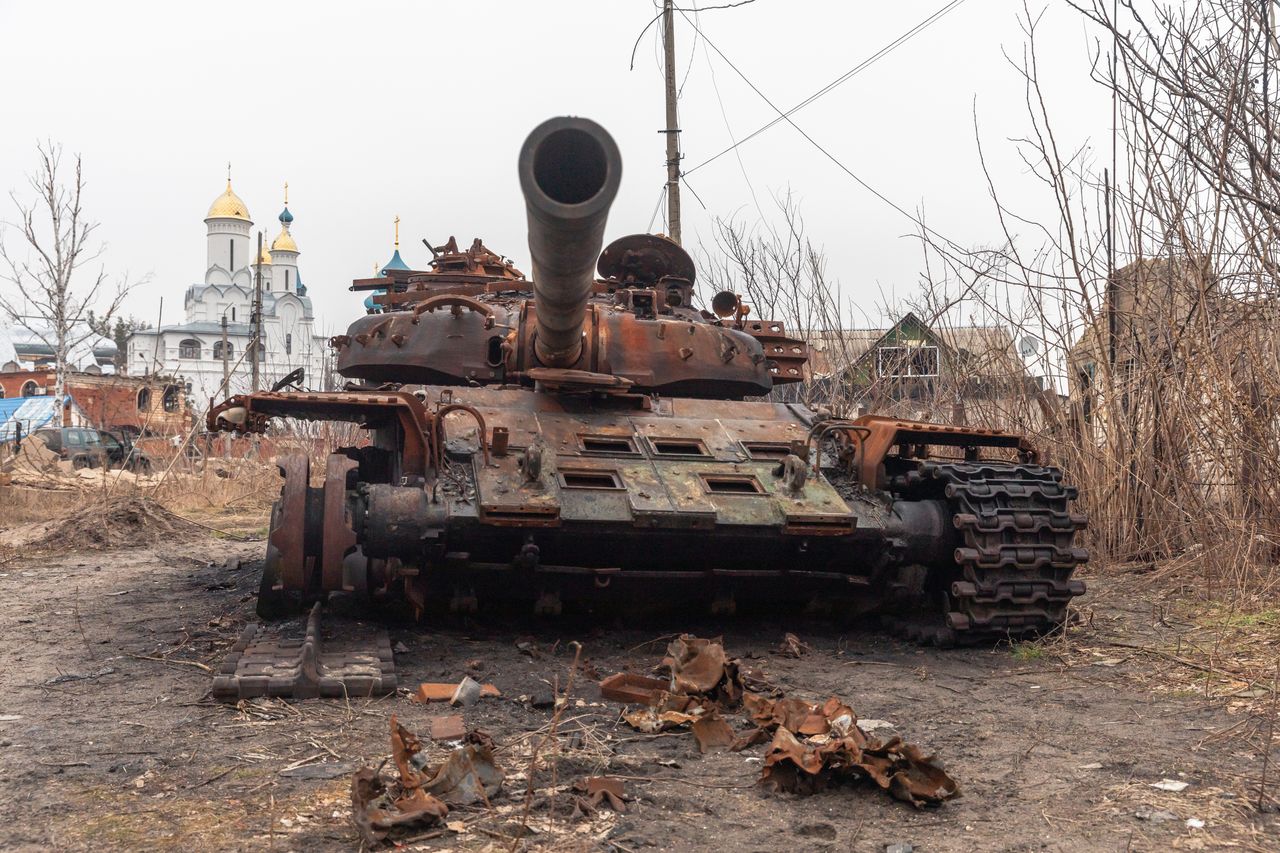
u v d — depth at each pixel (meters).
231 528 17.00
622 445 7.53
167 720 5.46
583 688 6.04
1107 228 10.27
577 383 7.65
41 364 60.75
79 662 6.96
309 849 3.82
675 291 9.70
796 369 9.74
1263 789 4.29
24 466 22.08
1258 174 7.25
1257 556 8.95
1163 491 10.02
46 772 4.63
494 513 6.51
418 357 8.40
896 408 13.84
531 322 8.30
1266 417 8.84
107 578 11.26
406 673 6.32
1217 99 7.31
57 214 30.20
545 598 7.12
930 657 6.96
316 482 17.72
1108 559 10.32
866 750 4.46
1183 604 8.45
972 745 5.05
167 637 7.78
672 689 5.69
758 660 6.85
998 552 6.92
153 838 3.91
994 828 4.02
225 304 74.62
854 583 7.25
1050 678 6.39
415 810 4.03
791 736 4.56
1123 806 4.21
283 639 6.77
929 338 13.57
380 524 6.56
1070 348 10.58
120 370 61.97
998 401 11.68
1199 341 9.27
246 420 6.94
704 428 7.86
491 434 7.38
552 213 4.82
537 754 4.65
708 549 7.01
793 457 7.21
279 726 5.31
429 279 10.30
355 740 5.07
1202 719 5.44
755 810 4.22
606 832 3.98
